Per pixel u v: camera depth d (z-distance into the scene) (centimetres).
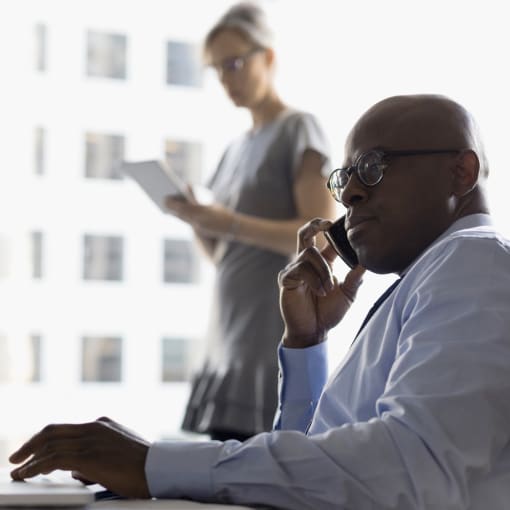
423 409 137
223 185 341
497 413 140
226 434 318
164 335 438
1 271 418
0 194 418
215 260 340
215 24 333
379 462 136
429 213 167
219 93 441
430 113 167
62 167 425
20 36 420
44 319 423
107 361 430
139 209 434
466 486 136
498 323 143
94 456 145
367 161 167
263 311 317
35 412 421
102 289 430
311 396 197
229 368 316
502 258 151
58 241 424
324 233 204
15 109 419
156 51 436
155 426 435
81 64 428
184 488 143
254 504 141
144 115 435
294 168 319
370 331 164
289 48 427
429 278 152
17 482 147
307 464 138
